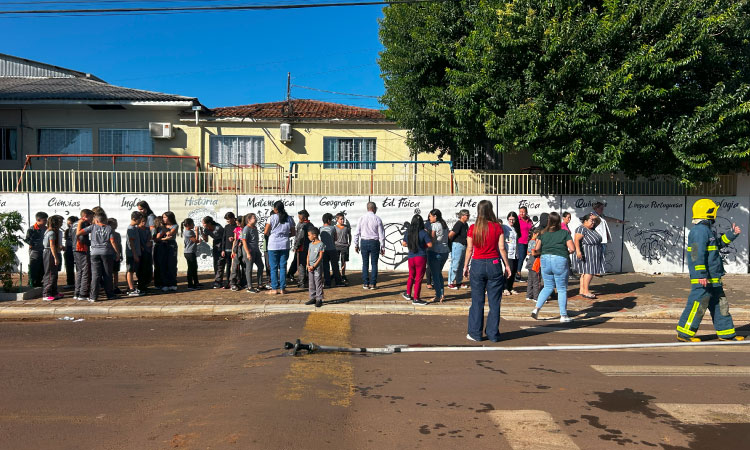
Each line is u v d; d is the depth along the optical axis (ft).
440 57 46.34
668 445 12.65
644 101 37.73
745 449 12.46
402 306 30.48
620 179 46.88
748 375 18.30
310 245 30.53
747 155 38.52
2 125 57.16
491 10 39.68
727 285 40.22
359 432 13.17
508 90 39.68
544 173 48.29
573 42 36.68
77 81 67.31
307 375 17.48
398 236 46.60
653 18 36.40
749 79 41.37
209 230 36.83
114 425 13.67
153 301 31.48
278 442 12.24
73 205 45.11
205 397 15.31
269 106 64.80
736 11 37.47
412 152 55.93
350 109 65.41
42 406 15.08
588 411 14.78
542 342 23.25
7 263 32.42
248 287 34.65
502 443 12.67
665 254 46.83
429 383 17.13
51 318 28.76
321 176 52.54
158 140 57.88
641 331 25.91
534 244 32.30
